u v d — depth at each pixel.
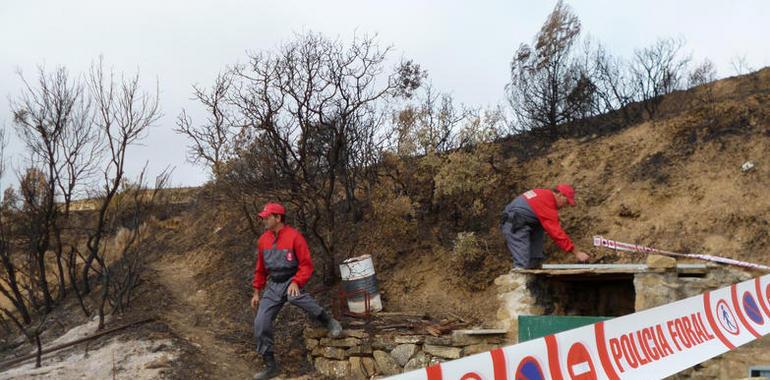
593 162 10.83
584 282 8.49
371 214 11.12
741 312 6.49
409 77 11.02
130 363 7.94
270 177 9.96
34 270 11.59
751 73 14.69
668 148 10.25
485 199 10.72
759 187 8.80
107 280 9.62
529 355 4.23
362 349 7.92
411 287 9.64
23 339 10.23
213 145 11.40
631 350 5.11
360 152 10.90
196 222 14.54
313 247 11.02
